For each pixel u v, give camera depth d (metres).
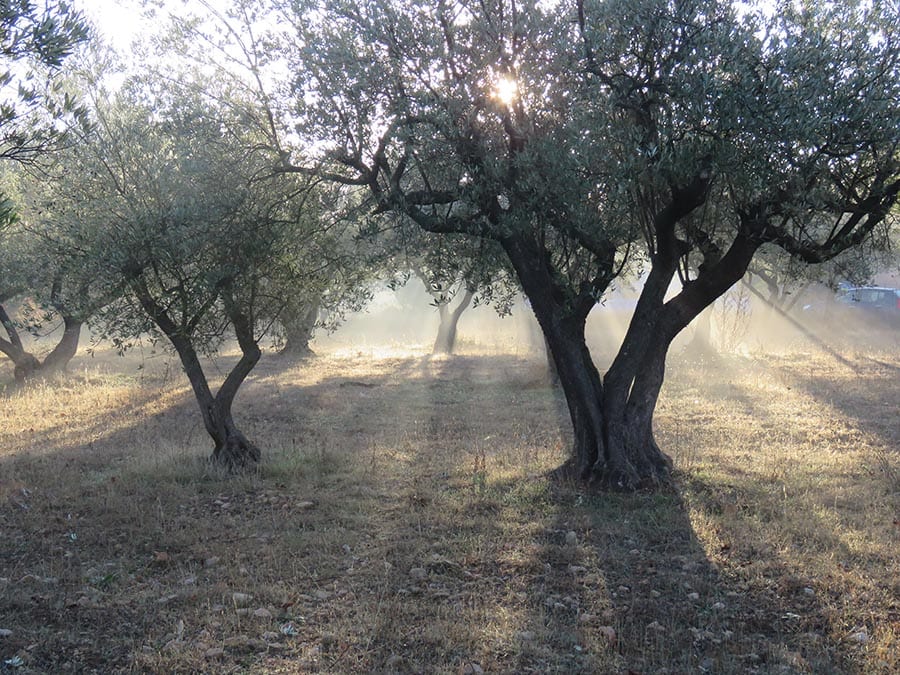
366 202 8.55
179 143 8.47
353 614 5.58
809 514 7.64
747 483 8.79
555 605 5.69
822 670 4.75
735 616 5.53
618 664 4.84
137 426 13.22
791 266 9.84
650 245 8.37
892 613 5.52
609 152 7.07
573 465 8.91
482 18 7.75
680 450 10.40
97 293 8.62
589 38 6.99
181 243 8.21
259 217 8.73
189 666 4.84
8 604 5.71
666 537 7.11
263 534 7.32
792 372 18.94
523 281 8.54
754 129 6.45
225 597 5.83
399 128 7.58
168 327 9.02
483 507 8.05
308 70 8.00
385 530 7.40
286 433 12.48
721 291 8.26
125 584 6.15
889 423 12.62
